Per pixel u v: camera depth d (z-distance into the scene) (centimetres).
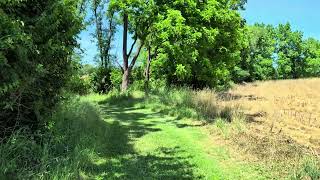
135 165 945
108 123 1470
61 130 1024
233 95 2839
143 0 2634
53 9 893
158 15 2620
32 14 905
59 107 1016
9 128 856
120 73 3331
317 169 891
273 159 995
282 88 3594
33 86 881
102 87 3356
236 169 944
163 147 1152
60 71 962
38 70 826
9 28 759
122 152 1077
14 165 748
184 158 1035
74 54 1020
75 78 1106
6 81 784
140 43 2994
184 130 1408
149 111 1908
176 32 2594
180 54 2700
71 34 945
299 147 1117
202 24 2855
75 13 961
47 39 899
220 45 3297
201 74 3175
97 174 870
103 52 3378
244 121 1531
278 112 1878
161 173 903
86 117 1246
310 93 2998
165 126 1485
